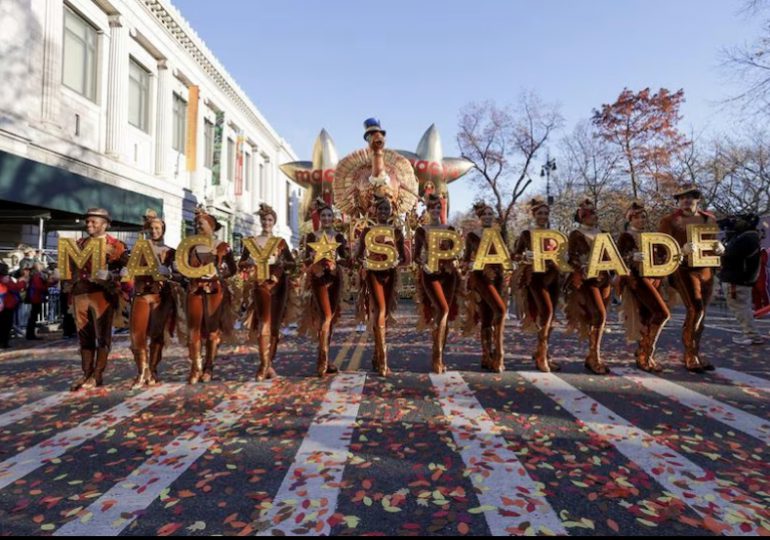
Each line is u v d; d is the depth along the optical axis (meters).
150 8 19.58
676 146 28.28
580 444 3.64
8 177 10.77
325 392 5.26
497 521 2.56
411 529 2.50
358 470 3.24
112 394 5.46
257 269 5.94
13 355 8.41
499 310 6.14
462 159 20.67
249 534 2.48
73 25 16.09
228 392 5.41
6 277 9.24
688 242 5.98
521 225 36.34
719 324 11.33
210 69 25.33
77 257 5.70
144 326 5.74
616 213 29.33
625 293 6.38
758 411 4.45
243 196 32.25
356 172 15.60
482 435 3.85
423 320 6.53
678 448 3.56
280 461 3.42
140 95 20.14
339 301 6.33
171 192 21.19
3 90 12.70
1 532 2.56
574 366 6.53
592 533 2.44
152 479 3.17
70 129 15.83
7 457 3.68
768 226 15.32
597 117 30.28
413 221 14.99
